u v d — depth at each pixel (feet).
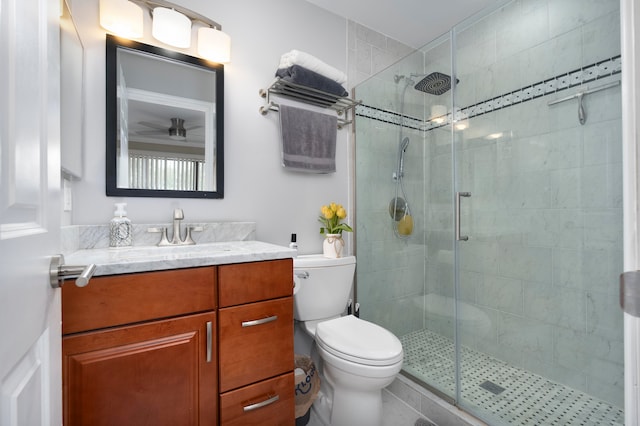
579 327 4.94
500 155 5.84
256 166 5.41
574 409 4.62
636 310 1.33
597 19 4.71
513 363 5.70
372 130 6.77
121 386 2.68
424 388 5.24
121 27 4.20
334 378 4.42
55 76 1.87
